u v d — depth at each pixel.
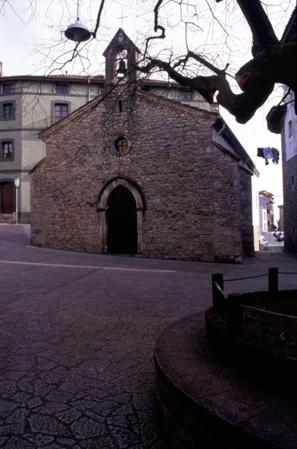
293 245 18.83
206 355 2.81
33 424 2.82
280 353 2.22
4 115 27.38
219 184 13.17
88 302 6.86
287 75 2.92
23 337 4.89
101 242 14.88
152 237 14.04
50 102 26.30
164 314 6.01
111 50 14.52
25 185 27.09
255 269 11.60
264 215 40.75
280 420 1.88
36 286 8.34
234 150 18.33
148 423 2.81
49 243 16.00
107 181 14.89
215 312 3.27
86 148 15.45
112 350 4.41
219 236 13.09
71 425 2.80
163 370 2.53
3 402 3.16
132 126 14.60
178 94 21.20
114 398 3.23
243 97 3.26
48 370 3.84
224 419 1.89
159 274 10.29
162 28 4.85
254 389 2.23
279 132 21.61
